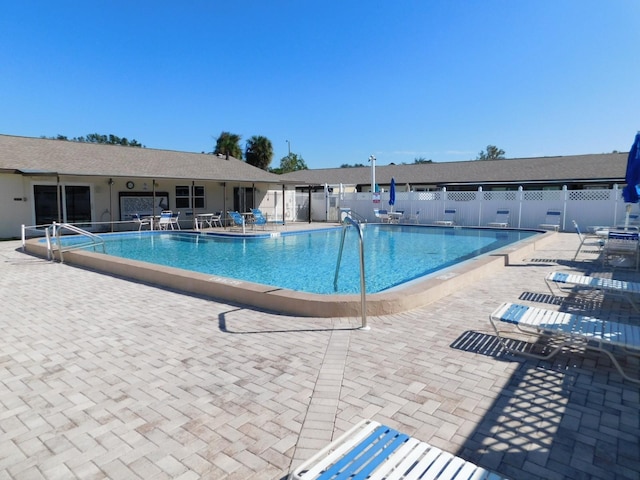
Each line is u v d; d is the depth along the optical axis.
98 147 23.16
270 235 18.98
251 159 48.94
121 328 5.44
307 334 5.15
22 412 3.34
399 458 2.19
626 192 9.91
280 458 2.72
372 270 11.52
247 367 4.18
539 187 27.42
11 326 5.56
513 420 3.16
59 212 16.81
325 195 27.97
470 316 5.86
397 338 4.98
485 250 15.16
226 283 6.96
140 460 2.71
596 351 4.55
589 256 11.77
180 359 4.40
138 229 21.80
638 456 2.73
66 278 8.87
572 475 2.54
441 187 31.73
